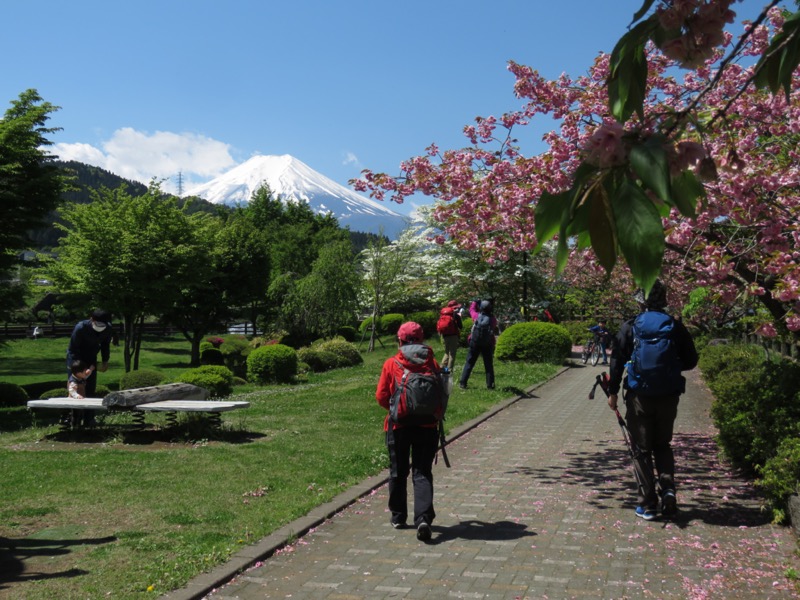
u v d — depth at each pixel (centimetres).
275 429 1155
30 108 1847
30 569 519
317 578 510
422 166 899
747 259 746
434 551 564
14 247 1898
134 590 477
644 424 641
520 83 830
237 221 4609
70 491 748
